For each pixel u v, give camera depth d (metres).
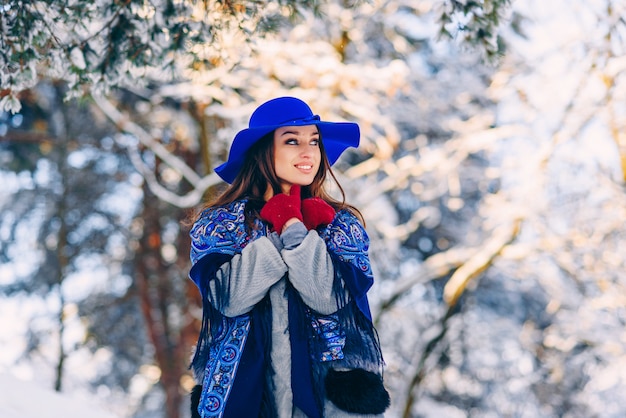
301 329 2.68
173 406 16.64
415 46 14.21
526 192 11.41
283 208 2.74
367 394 2.65
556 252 12.21
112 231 16.62
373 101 10.98
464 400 15.73
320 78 10.07
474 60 13.02
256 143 2.98
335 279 2.69
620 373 12.77
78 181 16.42
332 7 11.41
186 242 16.17
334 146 3.21
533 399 15.00
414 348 13.59
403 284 12.88
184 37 4.64
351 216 2.89
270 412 2.63
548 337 13.01
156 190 12.35
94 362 18.25
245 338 2.69
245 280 2.64
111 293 17.17
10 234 16.67
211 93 10.48
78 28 4.44
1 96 4.80
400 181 12.02
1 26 4.35
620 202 11.65
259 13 4.66
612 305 12.21
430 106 12.87
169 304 17.03
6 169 16.33
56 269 16.70
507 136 11.91
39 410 4.97
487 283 15.62
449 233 15.41
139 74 4.72
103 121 15.88
